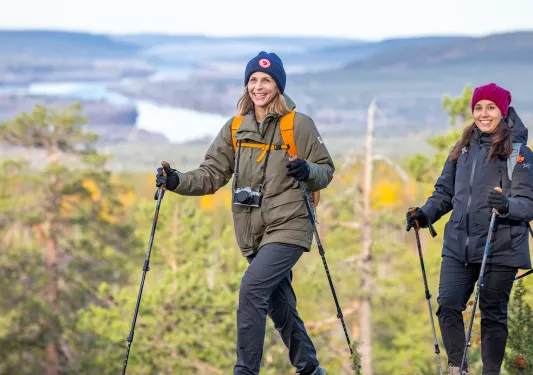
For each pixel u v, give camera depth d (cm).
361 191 2652
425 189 1831
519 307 621
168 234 2131
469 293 506
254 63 489
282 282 505
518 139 491
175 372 1895
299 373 520
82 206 3141
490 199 464
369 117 2539
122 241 3119
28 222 3017
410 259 2647
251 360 472
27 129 3120
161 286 1947
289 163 458
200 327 1925
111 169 3262
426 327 2409
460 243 495
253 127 488
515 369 600
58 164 3025
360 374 490
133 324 476
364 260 2709
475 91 496
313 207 494
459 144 507
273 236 480
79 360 2664
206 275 2088
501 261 487
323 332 2695
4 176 2956
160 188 499
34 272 2939
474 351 1005
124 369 470
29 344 2852
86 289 3003
